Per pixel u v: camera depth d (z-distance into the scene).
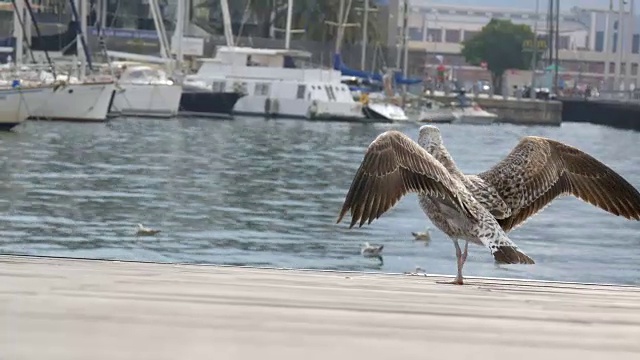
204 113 67.69
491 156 51.84
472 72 163.50
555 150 5.57
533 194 5.47
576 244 24.39
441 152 5.43
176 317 3.79
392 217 27.55
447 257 22.09
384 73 95.62
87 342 3.12
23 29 63.34
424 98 91.75
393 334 3.62
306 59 78.50
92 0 86.81
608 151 62.47
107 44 85.06
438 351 3.29
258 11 100.31
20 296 4.16
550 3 127.56
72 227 24.44
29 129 50.19
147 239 23.39
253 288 5.00
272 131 60.12
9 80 51.56
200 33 89.81
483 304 4.79
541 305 4.86
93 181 33.44
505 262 5.00
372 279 6.07
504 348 3.45
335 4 101.00
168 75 67.75
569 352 3.43
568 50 175.00
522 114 98.19
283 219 27.08
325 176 38.25
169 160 41.41
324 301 4.54
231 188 33.44
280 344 3.25
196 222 26.11
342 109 71.44
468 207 5.11
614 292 5.80
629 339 3.76
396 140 4.86
